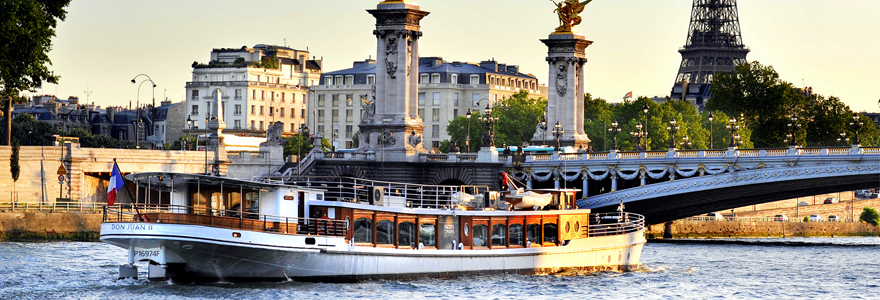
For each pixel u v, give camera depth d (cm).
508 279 10231
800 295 10388
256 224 9194
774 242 17112
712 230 19088
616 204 15912
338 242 9388
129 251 9112
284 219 9325
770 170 14850
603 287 10206
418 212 9862
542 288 9919
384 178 17275
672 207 16675
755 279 11394
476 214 10150
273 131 17612
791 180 14788
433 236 9981
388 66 17488
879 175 14438
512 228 10394
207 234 8919
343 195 11081
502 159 16850
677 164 15525
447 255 10000
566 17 19938
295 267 9281
